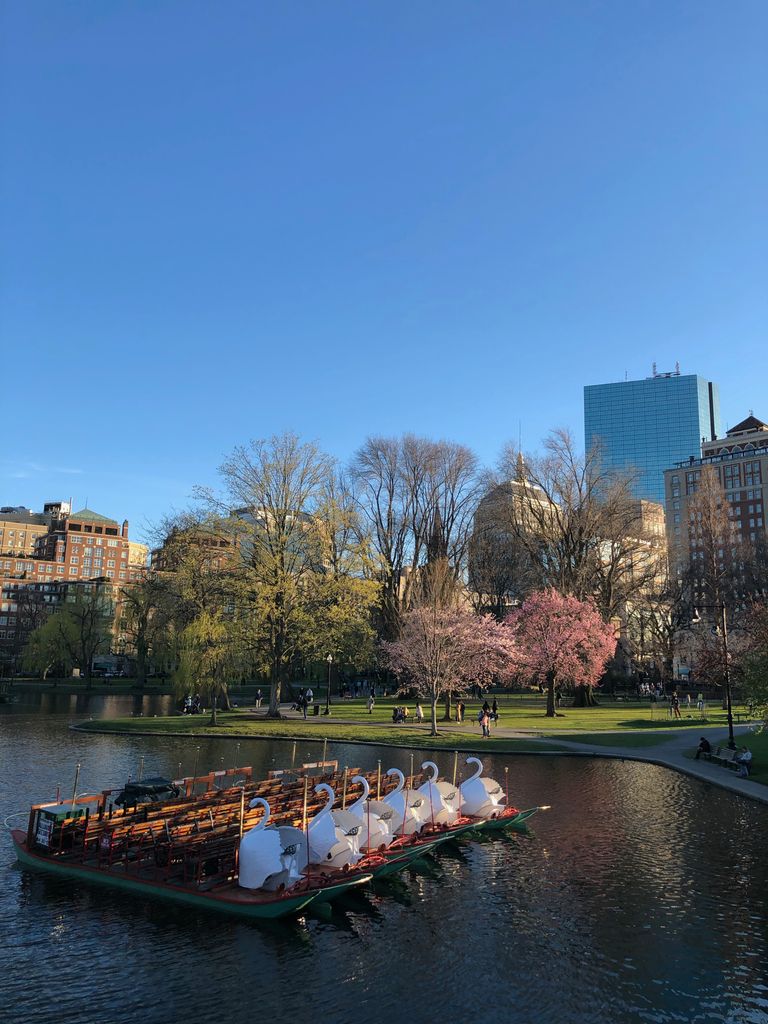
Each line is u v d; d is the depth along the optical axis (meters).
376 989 12.11
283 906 15.00
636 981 12.39
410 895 16.53
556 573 64.38
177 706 68.25
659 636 75.25
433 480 68.94
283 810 19.95
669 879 17.45
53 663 98.12
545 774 31.11
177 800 19.50
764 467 151.38
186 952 13.45
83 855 17.59
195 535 52.75
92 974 12.57
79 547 199.50
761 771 30.31
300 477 54.53
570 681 64.06
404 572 76.19
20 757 34.38
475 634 53.19
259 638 51.75
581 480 64.94
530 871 18.19
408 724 48.97
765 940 13.94
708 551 73.12
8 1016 11.22
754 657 31.31
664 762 33.19
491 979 12.47
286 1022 11.10
